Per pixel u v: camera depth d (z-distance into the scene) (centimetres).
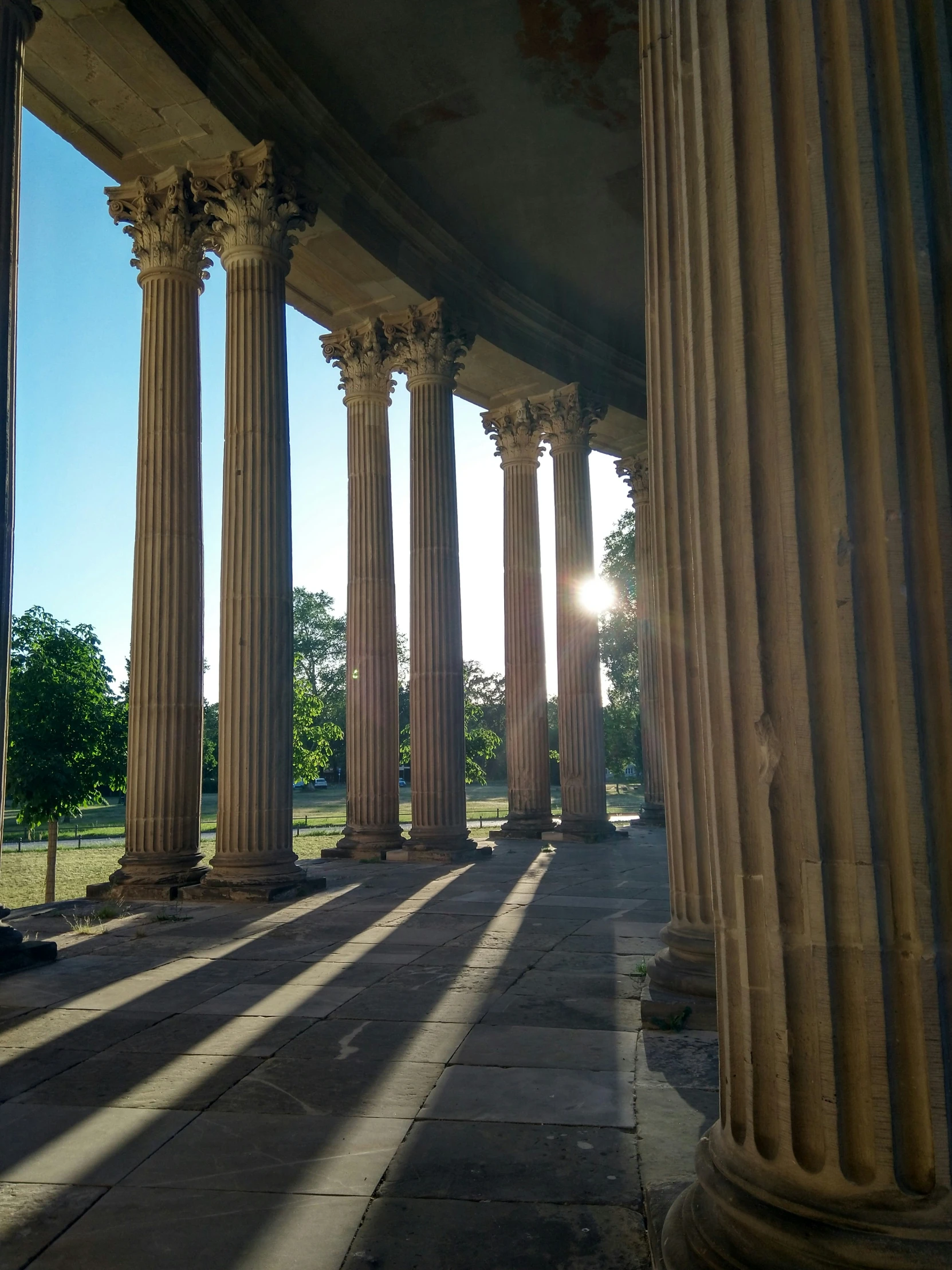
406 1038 1247
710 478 694
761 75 653
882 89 620
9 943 1733
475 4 2700
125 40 2458
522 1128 932
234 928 2155
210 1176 830
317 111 3027
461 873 3259
